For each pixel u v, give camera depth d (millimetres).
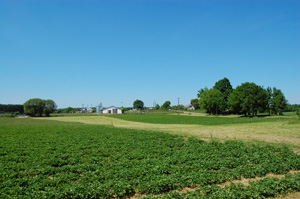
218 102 105875
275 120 59062
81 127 46562
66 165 14852
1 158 16828
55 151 19891
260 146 22078
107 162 16000
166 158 16547
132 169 13172
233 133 32969
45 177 12164
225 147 21219
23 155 18469
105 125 54656
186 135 31453
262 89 81062
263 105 81938
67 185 10531
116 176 12062
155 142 25016
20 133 34469
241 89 85500
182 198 9594
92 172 12820
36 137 29375
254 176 12859
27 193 9656
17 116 116188
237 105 86875
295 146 21766
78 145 23031
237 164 14992
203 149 20297
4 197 9234
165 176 11711
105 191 10109
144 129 42562
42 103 117438
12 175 12359
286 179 11281
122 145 23000
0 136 30594
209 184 11664
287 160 15625
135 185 11070
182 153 18625
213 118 81000
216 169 14289
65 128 43812
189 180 11391
